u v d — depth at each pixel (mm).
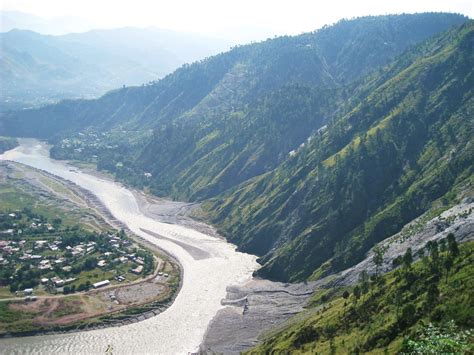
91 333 166250
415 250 156125
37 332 164750
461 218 158625
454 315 94312
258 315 175500
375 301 125312
